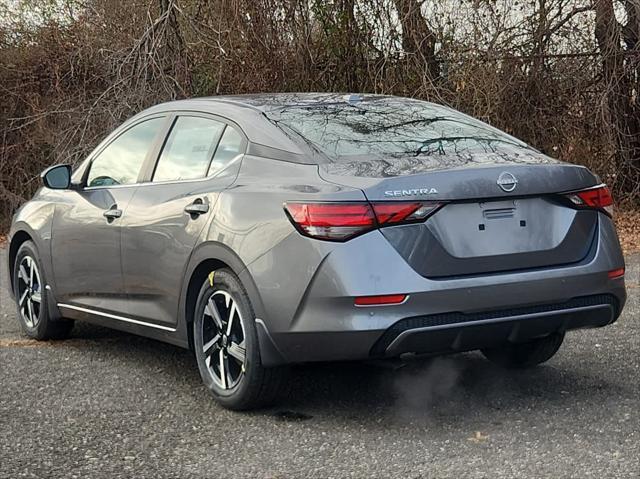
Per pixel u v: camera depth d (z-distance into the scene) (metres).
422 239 4.33
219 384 4.97
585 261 4.71
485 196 4.45
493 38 14.98
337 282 4.25
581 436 4.37
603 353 6.04
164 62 15.09
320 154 4.73
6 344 6.77
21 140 16.77
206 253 4.89
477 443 4.32
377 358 4.36
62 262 6.34
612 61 15.28
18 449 4.39
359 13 15.42
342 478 3.92
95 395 5.32
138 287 5.55
